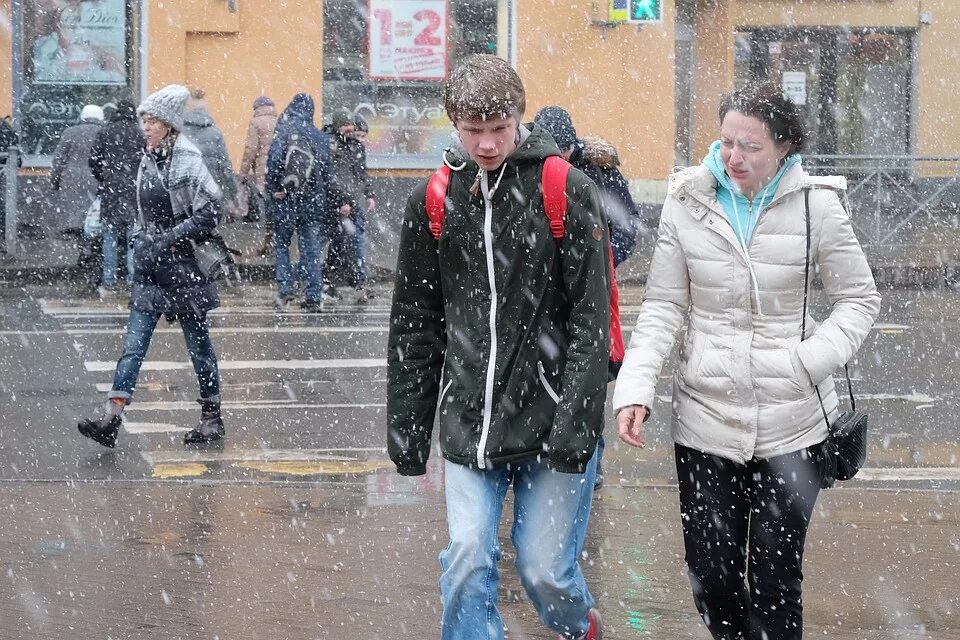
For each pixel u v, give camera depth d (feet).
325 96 74.90
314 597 19.03
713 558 14.28
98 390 36.01
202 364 29.76
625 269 63.72
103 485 25.81
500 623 13.67
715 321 14.14
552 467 13.17
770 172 13.71
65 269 59.26
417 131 75.51
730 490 14.17
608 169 24.61
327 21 74.49
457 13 75.51
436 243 13.65
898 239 71.41
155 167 27.84
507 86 12.79
